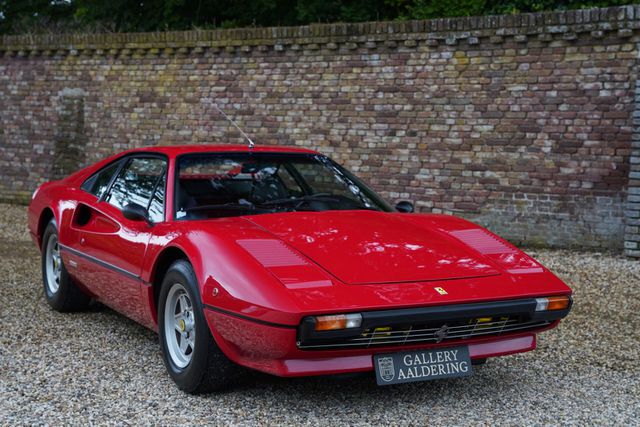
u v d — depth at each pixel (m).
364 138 9.51
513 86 8.61
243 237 3.56
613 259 7.80
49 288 5.48
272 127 10.09
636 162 7.76
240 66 10.23
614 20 8.01
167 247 3.77
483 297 3.31
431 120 9.09
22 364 4.12
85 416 3.34
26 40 11.61
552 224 8.52
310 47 9.70
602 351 4.68
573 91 8.32
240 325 3.20
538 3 11.64
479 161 8.86
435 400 3.65
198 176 4.31
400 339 3.30
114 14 16.09
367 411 3.46
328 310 3.05
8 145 11.99
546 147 8.50
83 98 11.38
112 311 5.43
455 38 8.83
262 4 14.84
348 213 4.18
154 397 3.60
